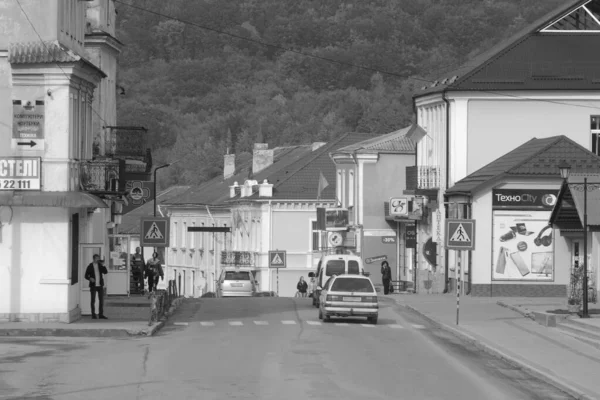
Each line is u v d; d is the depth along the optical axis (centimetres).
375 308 5641
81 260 5484
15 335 4691
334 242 10581
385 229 10425
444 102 8338
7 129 5000
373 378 3372
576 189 5781
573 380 3384
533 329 5156
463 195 7631
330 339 4678
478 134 8206
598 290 6197
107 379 3256
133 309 6131
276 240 12262
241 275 9900
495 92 8175
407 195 9325
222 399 2883
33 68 4981
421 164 9162
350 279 5697
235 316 6147
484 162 8200
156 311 5319
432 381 3353
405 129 11281
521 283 7481
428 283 8794
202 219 14250
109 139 7350
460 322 5541
